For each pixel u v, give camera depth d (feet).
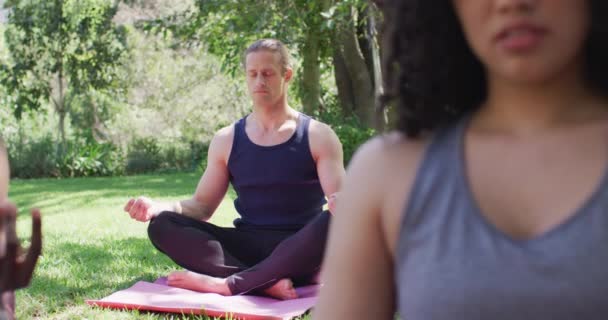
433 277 2.85
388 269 3.25
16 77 53.88
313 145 13.02
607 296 2.62
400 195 3.04
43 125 55.83
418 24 3.30
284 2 35.35
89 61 55.93
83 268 15.11
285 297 12.07
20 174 52.08
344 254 3.25
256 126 13.32
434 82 3.30
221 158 13.51
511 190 2.84
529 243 2.72
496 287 2.72
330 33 41.42
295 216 13.32
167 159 56.65
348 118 44.73
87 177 52.49
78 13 54.49
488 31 2.87
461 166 2.93
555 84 2.98
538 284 2.67
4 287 5.03
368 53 46.80
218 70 62.49
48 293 12.71
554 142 2.88
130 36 59.67
